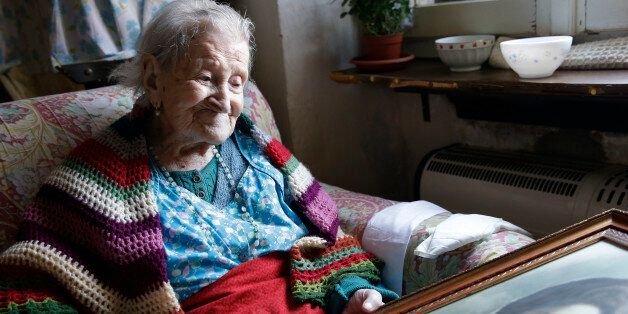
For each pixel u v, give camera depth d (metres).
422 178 1.77
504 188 1.55
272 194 1.22
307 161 1.81
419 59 1.93
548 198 1.46
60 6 1.42
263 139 1.28
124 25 1.45
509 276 0.81
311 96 1.78
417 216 1.27
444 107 1.89
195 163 1.16
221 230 1.12
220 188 1.18
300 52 1.73
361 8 1.66
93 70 1.48
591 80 1.27
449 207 1.71
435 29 1.84
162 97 1.07
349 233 1.34
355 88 1.89
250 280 1.11
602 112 1.47
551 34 1.58
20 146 1.12
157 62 1.05
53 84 1.72
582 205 1.39
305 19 1.72
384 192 2.06
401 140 2.07
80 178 1.03
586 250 0.85
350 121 1.90
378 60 1.71
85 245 1.01
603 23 1.48
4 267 0.94
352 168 1.94
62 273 0.96
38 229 0.98
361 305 1.09
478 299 0.78
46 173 1.14
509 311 0.74
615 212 0.91
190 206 1.10
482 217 1.20
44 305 0.92
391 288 1.25
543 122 1.61
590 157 1.57
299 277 1.14
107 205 1.02
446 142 1.93
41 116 1.17
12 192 1.09
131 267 1.01
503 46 1.39
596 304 0.73
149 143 1.13
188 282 1.06
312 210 1.26
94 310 0.98
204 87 1.04
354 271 1.18
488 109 1.74
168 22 1.04
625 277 0.77
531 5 1.59
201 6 1.07
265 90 1.79
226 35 1.05
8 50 1.59
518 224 1.53
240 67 1.08
